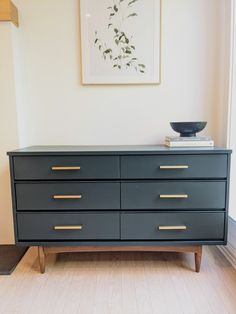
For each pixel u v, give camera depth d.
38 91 1.90
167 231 1.49
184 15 1.83
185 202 1.47
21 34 1.84
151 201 1.47
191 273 1.54
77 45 1.85
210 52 1.86
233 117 1.79
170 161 1.44
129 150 1.45
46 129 1.93
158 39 1.84
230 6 1.73
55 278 1.51
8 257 1.72
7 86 1.78
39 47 1.85
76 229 1.49
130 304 1.28
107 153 1.43
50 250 1.54
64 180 1.47
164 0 1.81
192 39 1.85
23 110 1.90
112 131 1.93
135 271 1.57
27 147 1.78
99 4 1.80
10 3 1.69
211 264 1.63
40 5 1.81
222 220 1.48
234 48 1.73
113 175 1.46
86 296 1.34
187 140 1.64
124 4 1.81
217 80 1.89
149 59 1.86
